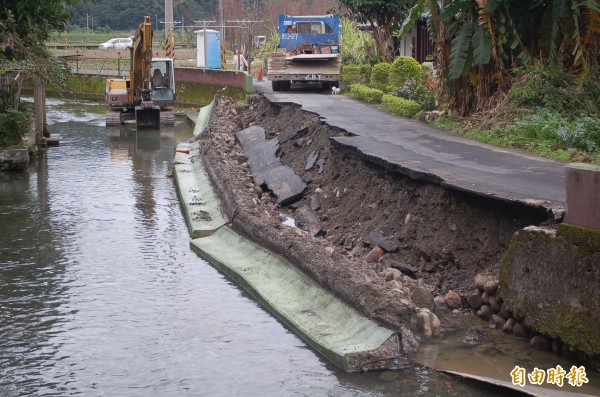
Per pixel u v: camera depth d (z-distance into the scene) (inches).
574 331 377.1
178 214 787.4
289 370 406.9
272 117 1193.4
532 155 664.4
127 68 2390.5
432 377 386.6
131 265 611.2
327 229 653.9
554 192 484.1
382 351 404.5
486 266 479.5
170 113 1552.7
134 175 1003.3
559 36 828.6
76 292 544.4
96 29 3752.5
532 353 402.0
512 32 826.2
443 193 531.2
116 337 460.1
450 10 839.1
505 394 365.4
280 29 1528.1
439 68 925.2
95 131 1469.0
